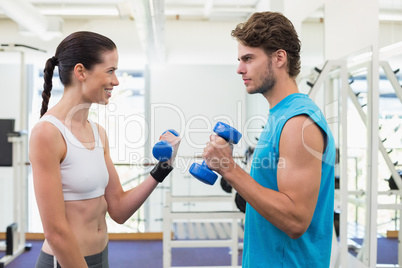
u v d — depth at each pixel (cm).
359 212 255
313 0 317
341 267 231
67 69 103
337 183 252
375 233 234
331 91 273
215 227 453
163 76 535
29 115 525
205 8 457
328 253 99
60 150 97
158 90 535
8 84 524
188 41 498
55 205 93
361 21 246
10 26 483
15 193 360
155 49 422
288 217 85
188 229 443
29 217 488
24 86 360
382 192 224
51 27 420
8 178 488
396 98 208
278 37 94
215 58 500
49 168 93
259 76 97
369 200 238
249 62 98
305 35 331
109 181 123
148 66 534
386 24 215
